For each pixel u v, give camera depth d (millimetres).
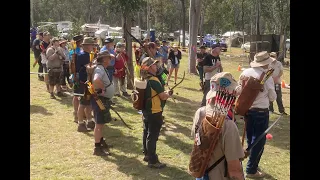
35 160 5629
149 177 5164
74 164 5535
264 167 5680
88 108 7207
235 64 24688
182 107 9906
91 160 5723
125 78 11000
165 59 14727
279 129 7965
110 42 9031
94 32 38062
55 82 10172
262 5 37344
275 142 7000
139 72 5398
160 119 5320
